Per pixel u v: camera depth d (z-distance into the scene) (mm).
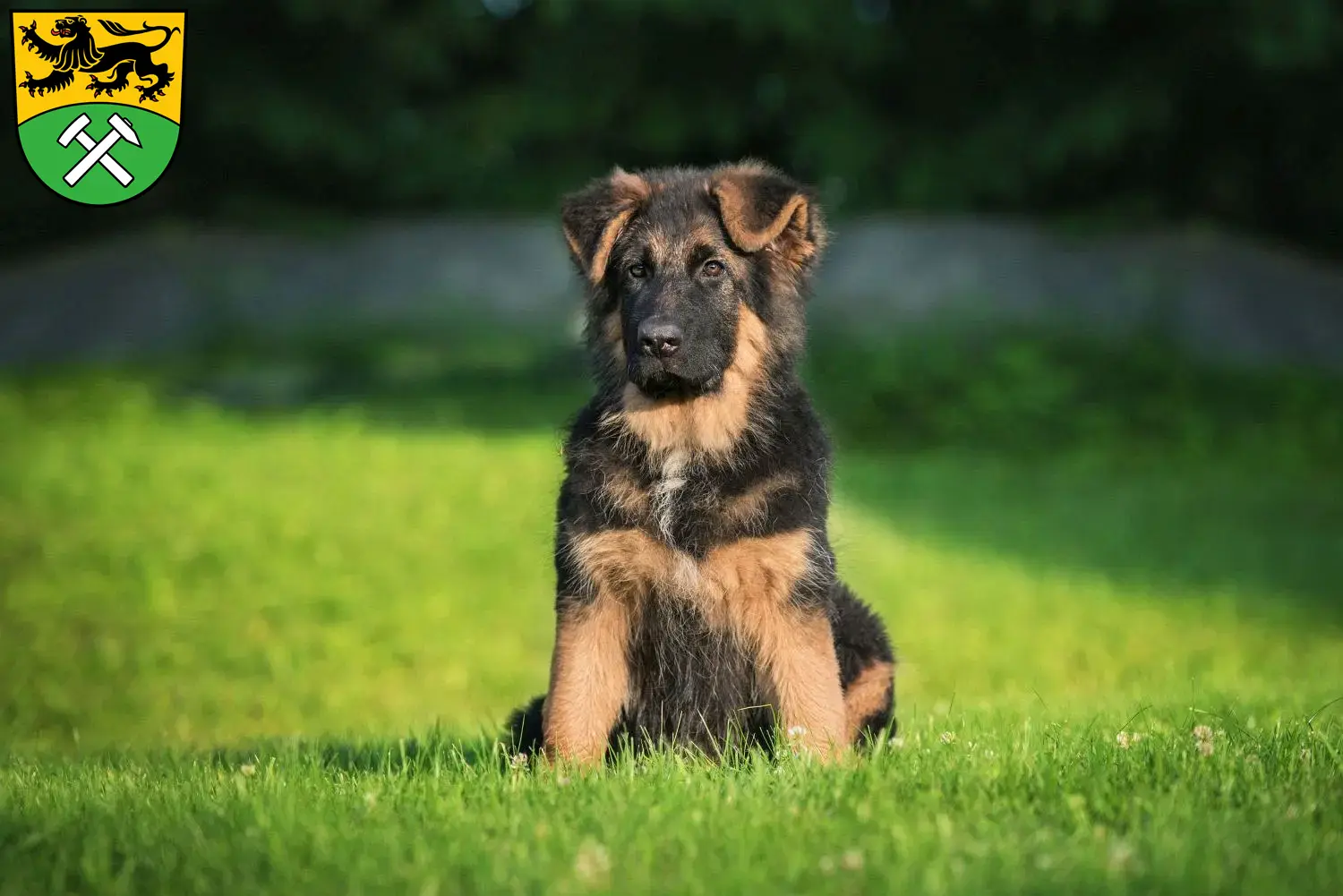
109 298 29766
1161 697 9094
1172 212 31391
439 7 31500
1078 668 12117
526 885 4316
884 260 29766
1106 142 29312
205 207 32719
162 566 14070
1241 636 13242
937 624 13570
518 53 32844
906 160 31453
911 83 32062
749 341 6535
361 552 14758
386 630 12867
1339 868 4340
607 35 31578
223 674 11922
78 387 23781
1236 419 24141
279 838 4715
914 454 23391
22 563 14102
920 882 4273
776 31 30312
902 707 9766
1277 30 26938
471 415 24125
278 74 31328
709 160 32938
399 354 28234
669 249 6512
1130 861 4355
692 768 5801
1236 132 30500
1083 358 25656
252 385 26344
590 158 33125
